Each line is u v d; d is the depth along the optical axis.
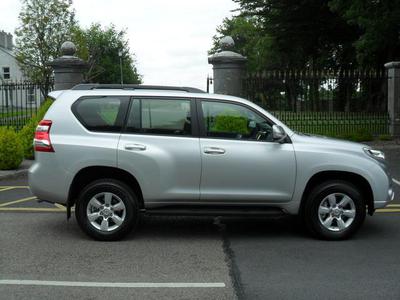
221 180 7.11
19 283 5.56
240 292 5.30
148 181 7.09
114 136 7.14
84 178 7.34
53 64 19.05
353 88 22.56
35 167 7.17
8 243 7.11
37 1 39.25
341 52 36.47
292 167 7.13
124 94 7.29
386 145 18.50
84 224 7.16
